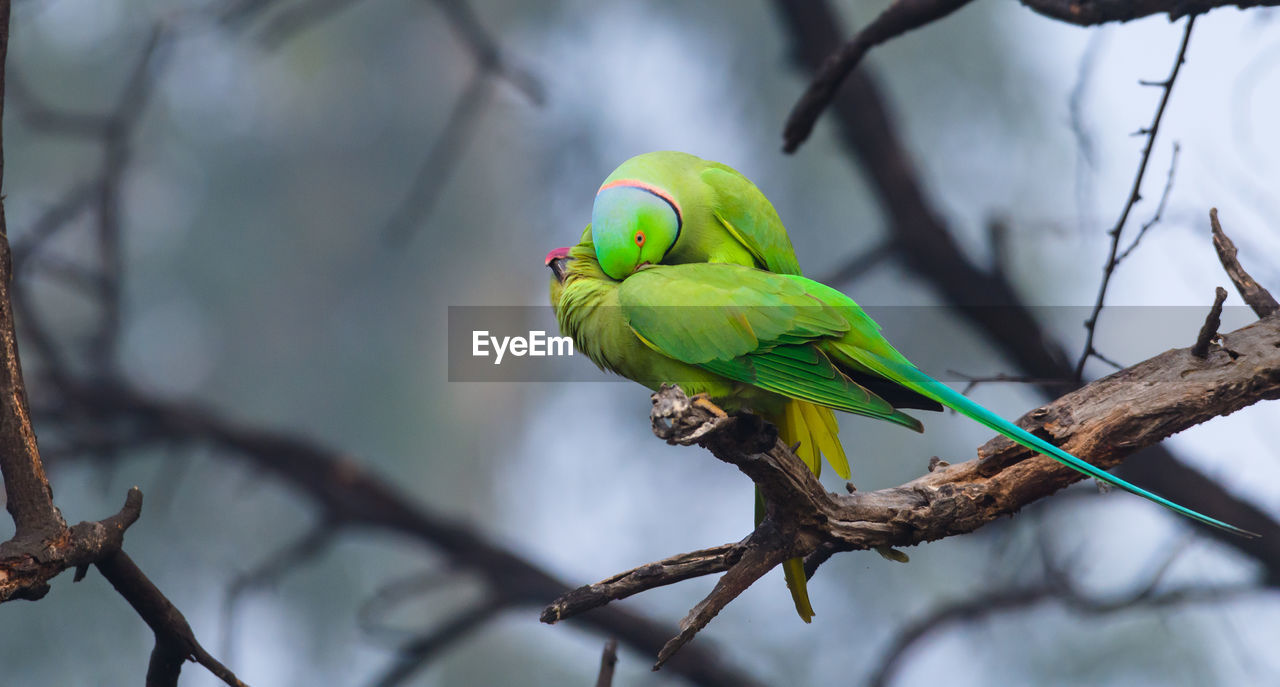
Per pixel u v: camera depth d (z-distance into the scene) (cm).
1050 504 1042
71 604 1506
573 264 643
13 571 406
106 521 434
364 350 2069
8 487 418
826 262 1708
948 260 1085
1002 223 1076
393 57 2066
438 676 1902
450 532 1259
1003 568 1141
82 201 1173
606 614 1175
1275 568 961
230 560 1720
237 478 1744
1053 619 1482
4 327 423
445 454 2073
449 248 2088
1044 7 681
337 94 2058
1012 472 501
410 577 1819
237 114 1977
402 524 1255
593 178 1770
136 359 1903
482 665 1902
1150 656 1420
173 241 1947
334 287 2067
